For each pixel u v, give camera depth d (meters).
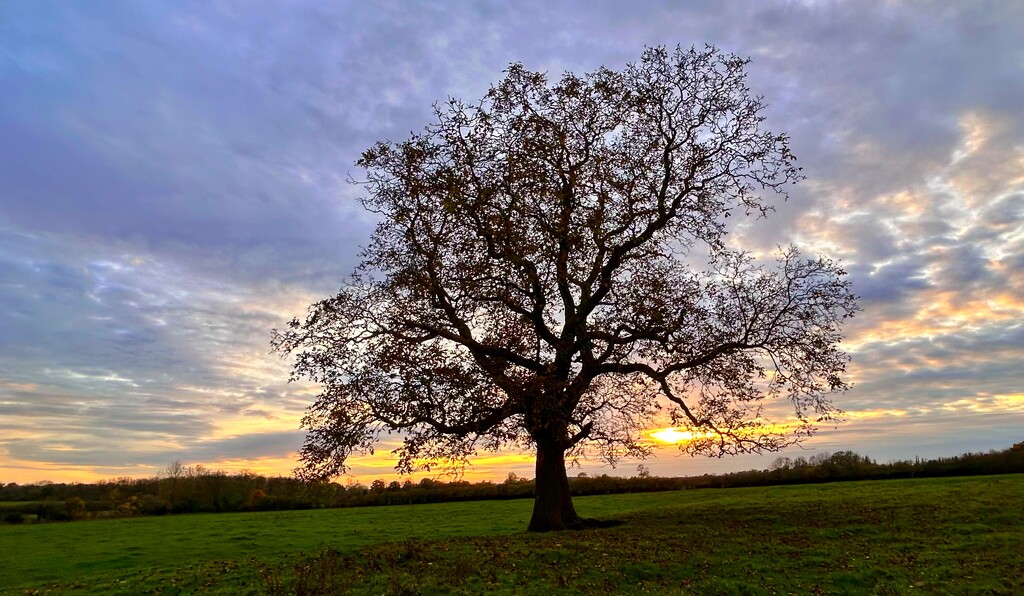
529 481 65.00
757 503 33.28
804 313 22.03
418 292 21.52
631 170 23.06
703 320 22.58
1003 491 31.33
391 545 21.41
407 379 19.66
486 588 15.57
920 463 54.56
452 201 21.20
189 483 63.66
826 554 18.45
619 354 23.00
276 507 63.22
